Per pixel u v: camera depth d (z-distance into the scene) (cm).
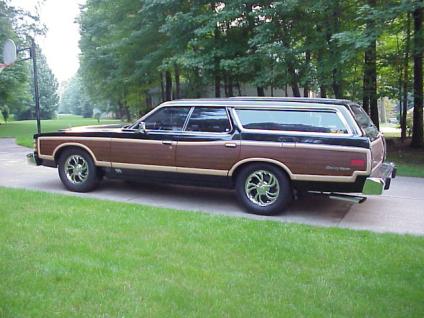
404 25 1291
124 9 1966
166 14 1720
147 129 720
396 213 660
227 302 335
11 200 655
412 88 1569
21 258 416
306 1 1303
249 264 418
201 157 672
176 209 644
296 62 1402
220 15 1450
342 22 1320
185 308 325
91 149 754
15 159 1195
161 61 1850
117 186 834
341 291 361
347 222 609
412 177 984
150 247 459
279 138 624
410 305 337
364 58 1368
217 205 702
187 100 706
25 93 3847
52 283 362
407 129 2159
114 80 2525
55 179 884
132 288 356
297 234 514
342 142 589
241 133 648
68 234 495
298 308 329
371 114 1603
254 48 1527
